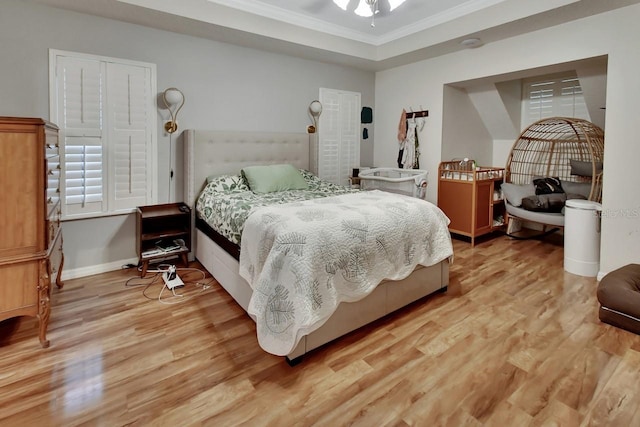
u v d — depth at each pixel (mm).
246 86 4156
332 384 1852
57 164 2639
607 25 3107
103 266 3453
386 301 2514
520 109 5328
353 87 5227
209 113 3932
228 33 3648
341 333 2238
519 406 1680
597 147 4387
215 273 3182
